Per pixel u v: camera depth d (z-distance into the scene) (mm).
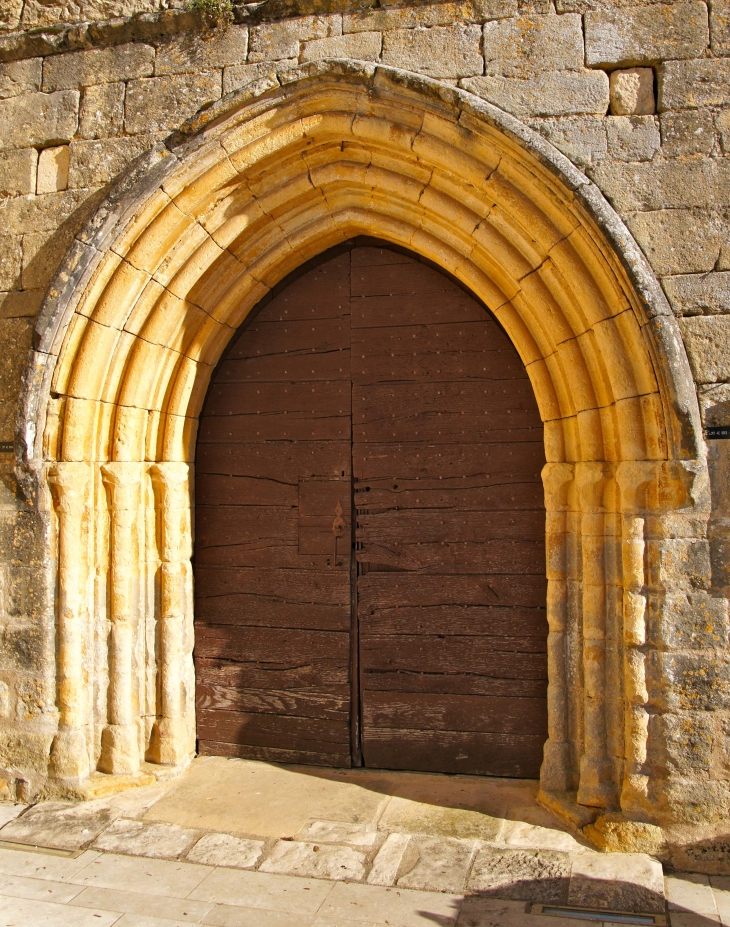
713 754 3891
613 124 4027
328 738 4965
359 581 4930
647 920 3486
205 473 5184
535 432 4684
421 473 4844
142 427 4820
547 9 4121
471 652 4770
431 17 4234
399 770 4879
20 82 4797
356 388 4941
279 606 5051
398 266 4891
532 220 4117
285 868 3910
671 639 3908
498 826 4180
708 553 3879
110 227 4406
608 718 4137
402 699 4871
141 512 4828
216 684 5145
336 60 4164
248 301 5012
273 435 5078
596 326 4023
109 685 4770
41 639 4625
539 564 4668
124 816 4406
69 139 4707
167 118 4574
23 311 4703
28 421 4496
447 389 4812
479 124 4047
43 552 4609
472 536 4773
